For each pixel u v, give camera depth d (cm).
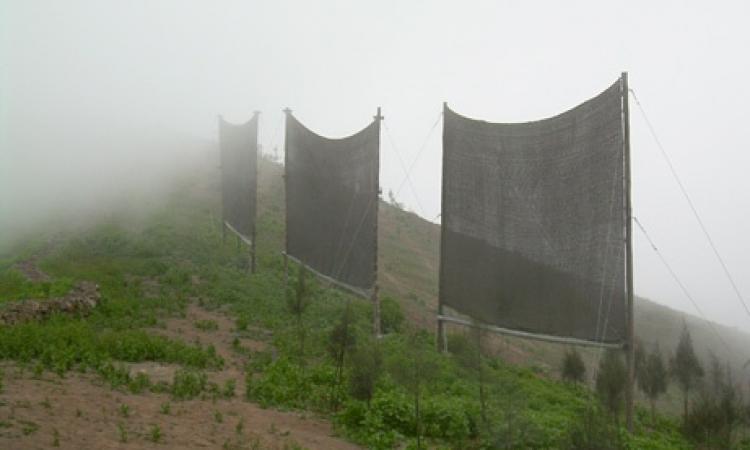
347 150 2155
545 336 1541
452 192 1841
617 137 1370
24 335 1193
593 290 1425
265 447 768
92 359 1135
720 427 1291
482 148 1736
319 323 1994
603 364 1314
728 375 1720
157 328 1723
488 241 1712
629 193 1347
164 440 725
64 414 764
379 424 942
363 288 2014
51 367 1060
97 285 2030
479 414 995
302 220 2531
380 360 1103
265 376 1209
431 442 926
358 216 2069
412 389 1002
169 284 2416
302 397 1112
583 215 1459
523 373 1702
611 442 810
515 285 1630
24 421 705
